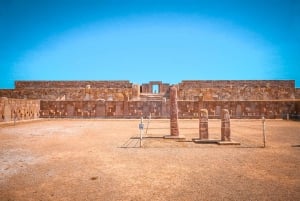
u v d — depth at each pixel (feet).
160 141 53.93
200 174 28.53
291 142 52.19
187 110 135.33
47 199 21.25
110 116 136.87
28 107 124.06
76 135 63.31
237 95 151.74
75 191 23.13
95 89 153.28
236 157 37.60
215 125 94.32
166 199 21.17
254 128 81.97
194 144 50.19
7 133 67.46
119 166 32.12
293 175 28.02
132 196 21.89
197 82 177.17
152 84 180.34
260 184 25.00
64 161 34.76
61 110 138.10
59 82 177.47
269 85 177.27
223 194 22.29
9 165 32.42
